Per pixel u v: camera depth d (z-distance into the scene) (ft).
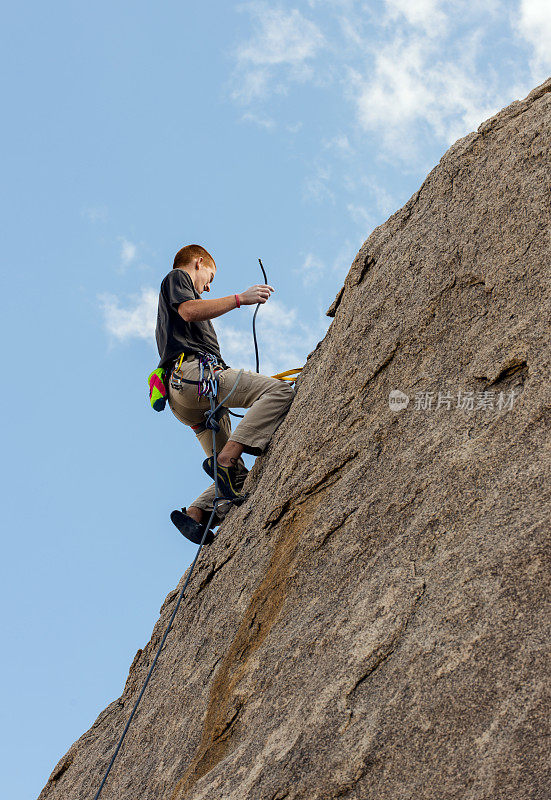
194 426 17.38
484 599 8.92
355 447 13.14
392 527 11.21
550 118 13.12
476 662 8.46
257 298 16.19
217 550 17.07
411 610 9.66
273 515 14.33
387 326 14.01
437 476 10.98
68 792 16.81
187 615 16.85
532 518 9.23
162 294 16.75
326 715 9.50
